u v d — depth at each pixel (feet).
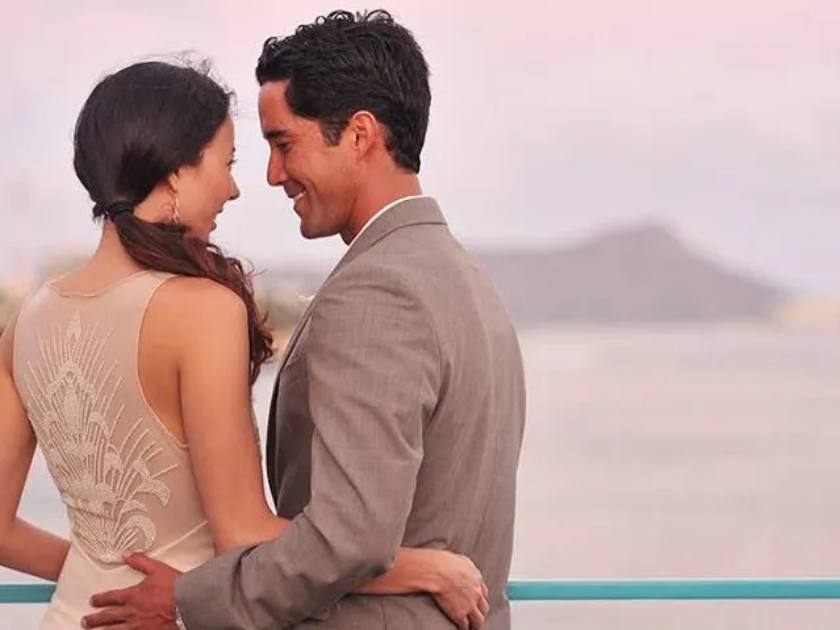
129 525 8.71
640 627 88.74
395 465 8.27
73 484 8.81
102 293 8.63
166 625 8.57
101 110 8.75
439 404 8.59
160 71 8.83
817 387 205.67
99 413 8.59
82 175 8.84
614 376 219.20
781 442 154.51
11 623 74.59
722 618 85.81
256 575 8.32
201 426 8.48
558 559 111.55
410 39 9.25
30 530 9.53
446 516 8.73
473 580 8.71
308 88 9.02
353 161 9.09
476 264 9.09
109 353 8.54
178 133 8.70
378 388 8.34
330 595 8.36
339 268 9.05
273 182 9.30
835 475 135.85
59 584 9.02
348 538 8.19
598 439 154.92
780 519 121.60
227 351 8.52
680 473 136.77
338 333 8.47
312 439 8.66
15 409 9.17
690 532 117.50
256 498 8.59
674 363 241.55
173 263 8.59
